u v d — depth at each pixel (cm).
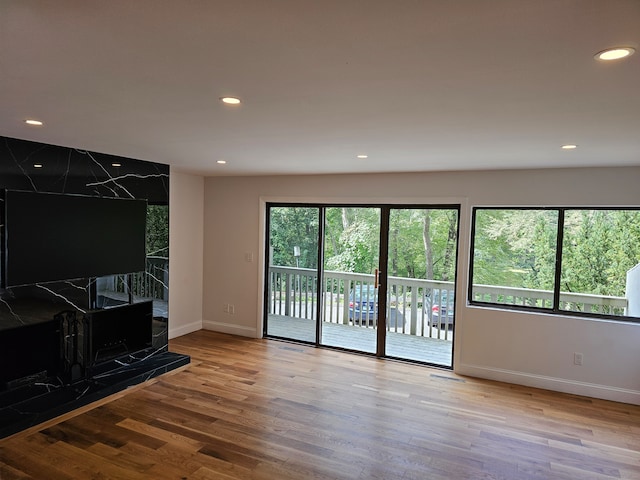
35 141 335
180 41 139
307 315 560
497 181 441
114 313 424
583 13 114
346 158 386
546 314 429
